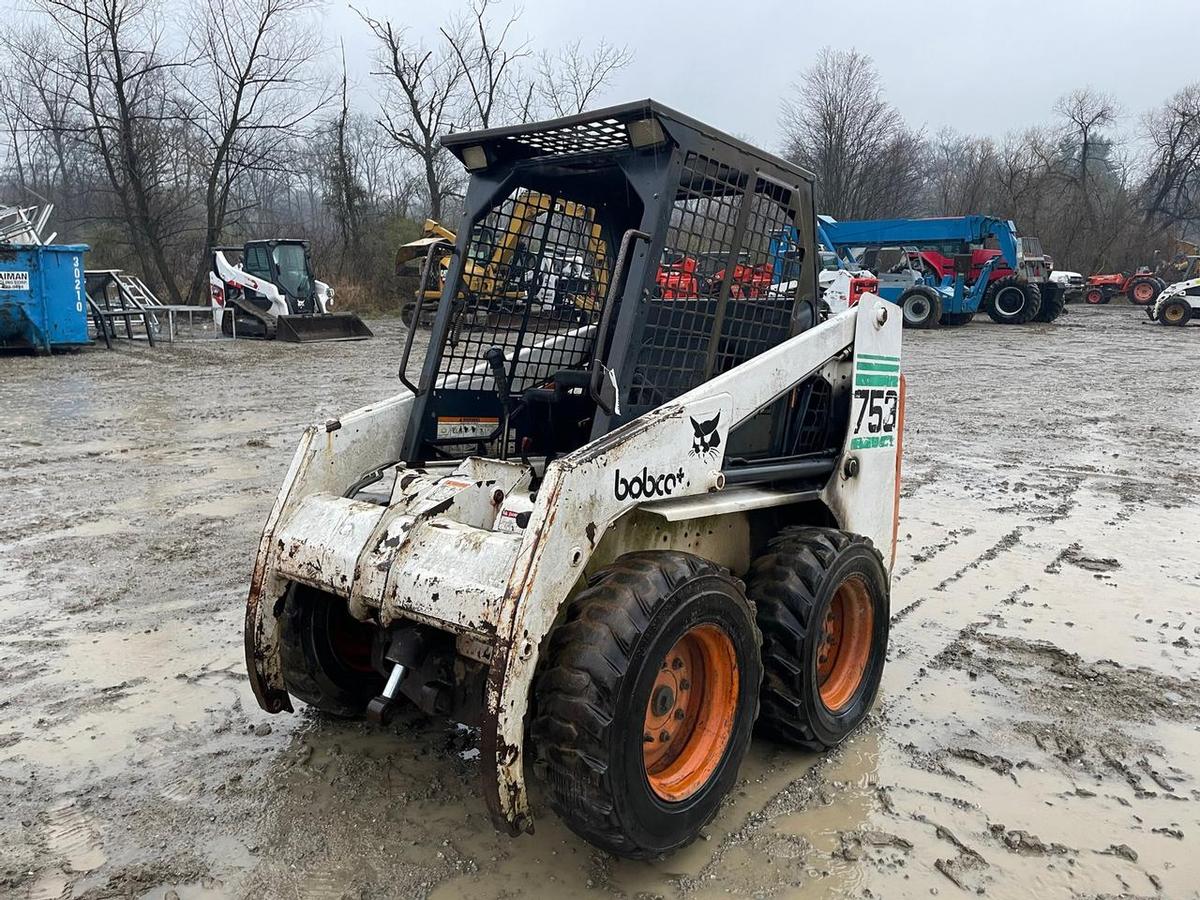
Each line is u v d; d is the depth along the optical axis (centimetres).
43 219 1945
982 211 4822
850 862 279
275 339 1969
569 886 264
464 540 265
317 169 3381
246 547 571
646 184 299
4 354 1639
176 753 333
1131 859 283
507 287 367
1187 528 645
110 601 481
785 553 329
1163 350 1858
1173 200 4934
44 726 352
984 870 276
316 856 276
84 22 2539
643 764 252
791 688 318
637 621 248
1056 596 511
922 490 750
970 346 1955
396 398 356
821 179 4516
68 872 268
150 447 867
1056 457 877
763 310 355
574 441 366
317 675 323
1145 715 376
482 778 240
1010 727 366
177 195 2839
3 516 634
